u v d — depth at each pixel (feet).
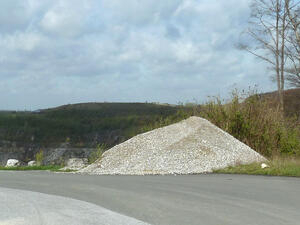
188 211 21.35
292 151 58.23
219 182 33.71
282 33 101.96
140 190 29.09
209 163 45.21
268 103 62.90
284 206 22.63
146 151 48.73
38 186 32.42
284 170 40.32
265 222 18.81
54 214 20.59
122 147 51.44
